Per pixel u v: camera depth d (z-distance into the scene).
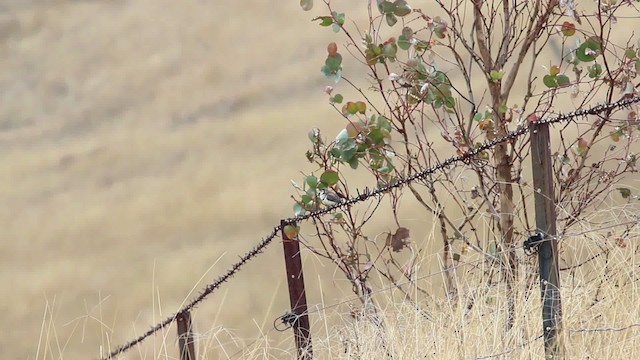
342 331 19.28
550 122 16.59
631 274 18.64
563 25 21.95
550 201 16.52
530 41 22.19
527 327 17.50
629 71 21.81
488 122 21.92
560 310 16.61
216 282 19.98
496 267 19.56
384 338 18.41
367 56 22.41
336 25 22.53
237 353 19.52
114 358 20.19
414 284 19.70
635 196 21.09
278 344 20.05
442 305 19.08
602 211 19.91
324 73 22.39
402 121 22.61
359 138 22.05
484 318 18.17
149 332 20.00
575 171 21.69
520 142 21.91
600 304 18.03
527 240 16.66
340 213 22.19
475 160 21.86
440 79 22.28
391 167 22.22
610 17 21.69
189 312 19.91
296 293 19.50
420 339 17.94
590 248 19.17
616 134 21.72
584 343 16.88
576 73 22.30
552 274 16.58
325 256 21.83
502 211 21.53
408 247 21.12
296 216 21.31
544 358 16.81
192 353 19.66
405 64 22.38
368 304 19.61
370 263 21.27
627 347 16.88
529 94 22.23
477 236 21.64
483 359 17.02
